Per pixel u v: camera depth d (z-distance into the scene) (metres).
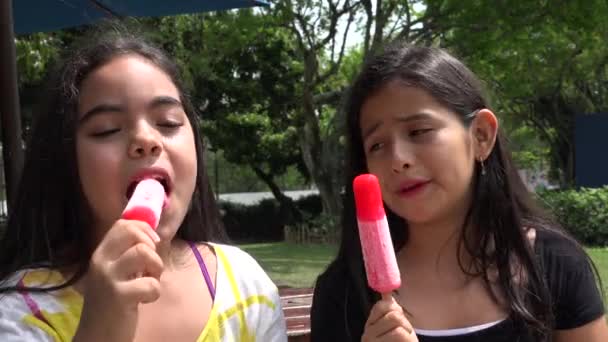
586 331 2.07
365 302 2.11
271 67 18.61
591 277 2.15
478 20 13.10
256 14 14.26
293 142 19.34
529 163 25.67
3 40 3.98
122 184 1.70
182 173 1.78
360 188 1.71
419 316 2.09
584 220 14.15
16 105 4.04
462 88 2.08
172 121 1.79
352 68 17.50
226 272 1.97
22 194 1.90
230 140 19.28
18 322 1.71
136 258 1.45
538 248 2.14
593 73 19.97
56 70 1.90
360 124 2.10
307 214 20.58
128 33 2.07
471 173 2.09
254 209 20.97
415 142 1.98
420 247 2.18
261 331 1.94
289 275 10.02
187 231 2.06
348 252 2.19
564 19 12.78
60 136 1.81
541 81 19.05
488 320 2.05
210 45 14.33
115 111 1.73
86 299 1.45
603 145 18.33
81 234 1.86
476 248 2.15
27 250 1.89
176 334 1.82
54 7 5.00
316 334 2.20
